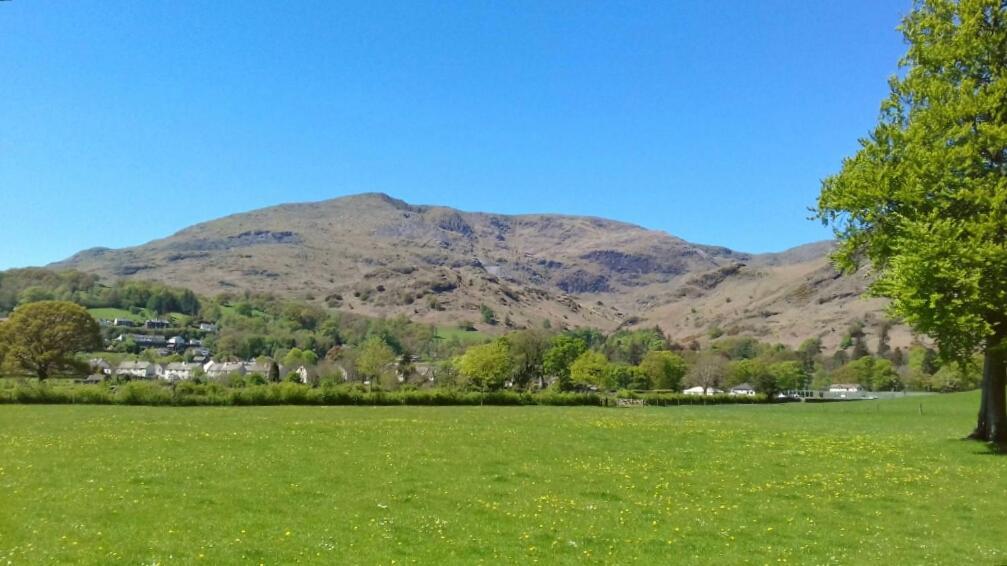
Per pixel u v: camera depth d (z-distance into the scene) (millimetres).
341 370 152375
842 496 27250
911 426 62250
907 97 39375
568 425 59188
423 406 93625
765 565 18656
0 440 39750
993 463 34344
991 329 33438
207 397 84188
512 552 19312
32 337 127062
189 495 25078
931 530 22406
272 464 32031
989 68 36500
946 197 34656
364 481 28562
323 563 17938
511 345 165500
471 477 30188
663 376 175375
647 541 20656
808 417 78812
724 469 33594
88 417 59625
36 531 19781
